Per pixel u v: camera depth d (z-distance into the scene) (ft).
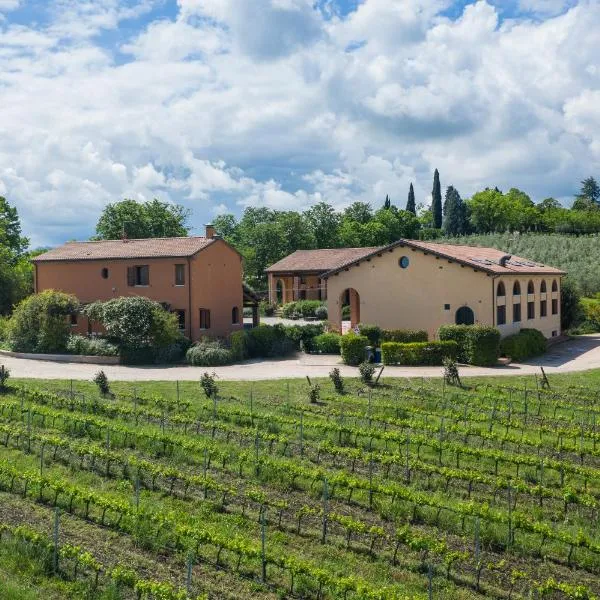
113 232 268.00
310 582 46.14
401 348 131.44
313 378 117.19
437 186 495.82
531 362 137.18
